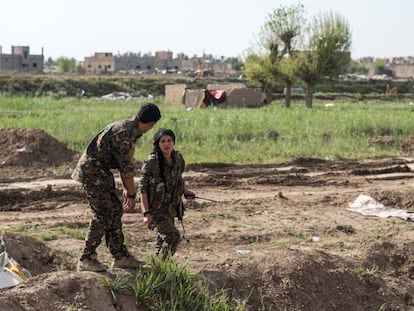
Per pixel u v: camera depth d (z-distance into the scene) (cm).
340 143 2280
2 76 6538
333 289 810
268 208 1331
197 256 938
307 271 805
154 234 1074
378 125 2605
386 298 836
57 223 1133
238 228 1149
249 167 1855
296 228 1162
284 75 4816
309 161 1978
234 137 2292
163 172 739
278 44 4906
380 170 1825
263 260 814
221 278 775
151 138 2081
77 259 865
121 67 15350
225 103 4853
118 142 687
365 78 10862
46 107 3947
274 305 763
